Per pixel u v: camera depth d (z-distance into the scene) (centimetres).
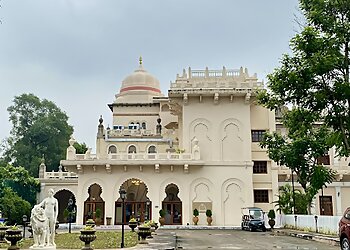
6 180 4241
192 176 4066
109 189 4022
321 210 4200
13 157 6650
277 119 4491
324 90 1803
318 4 1817
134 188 4378
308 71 1767
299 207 3509
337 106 1791
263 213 3509
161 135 4703
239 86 4166
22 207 3909
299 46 1808
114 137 4644
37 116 6950
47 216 1633
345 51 1809
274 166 4225
